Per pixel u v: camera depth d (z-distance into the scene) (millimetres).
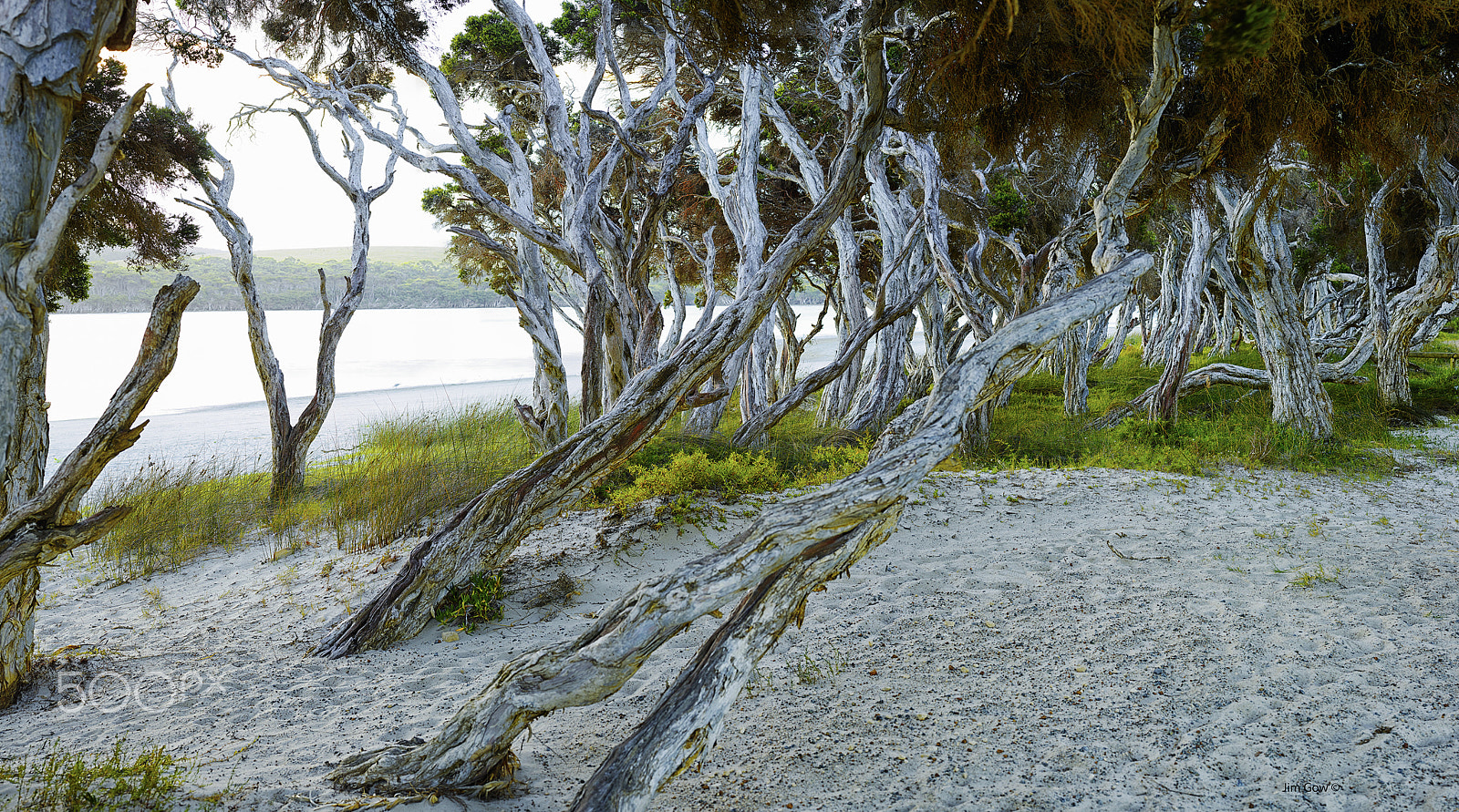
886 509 3031
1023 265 10953
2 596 4574
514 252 10750
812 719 3959
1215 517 7777
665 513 7449
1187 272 14102
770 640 2939
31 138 3662
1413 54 4930
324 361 11352
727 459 9516
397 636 5469
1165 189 6059
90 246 10938
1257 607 5164
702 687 2809
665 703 2811
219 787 3264
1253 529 7293
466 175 9406
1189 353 13953
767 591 2941
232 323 85688
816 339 57750
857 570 6348
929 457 3084
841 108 11344
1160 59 4121
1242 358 25250
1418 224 16516
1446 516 7859
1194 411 15695
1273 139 5469
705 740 2783
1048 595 5574
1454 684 3922
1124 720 3760
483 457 10586
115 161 9602
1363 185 8023
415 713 4328
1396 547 6598
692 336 5410
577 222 9227
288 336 63438
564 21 13102
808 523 2920
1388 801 3016
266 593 6770
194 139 10469
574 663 2961
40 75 3572
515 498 5609
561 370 9820
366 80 11703
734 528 7355
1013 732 3703
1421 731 3488
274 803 3072
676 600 2848
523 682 3037
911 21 5242
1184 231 18406
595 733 3949
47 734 4188
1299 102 4977
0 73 3529
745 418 15062
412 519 8312
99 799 3088
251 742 3988
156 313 3971
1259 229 12500
